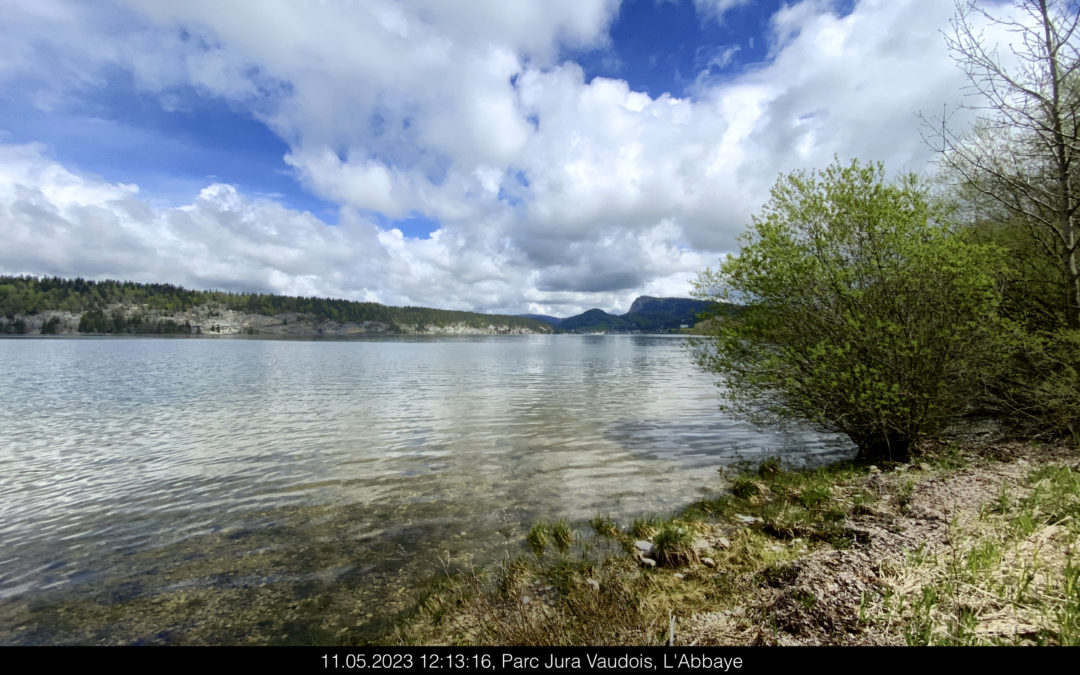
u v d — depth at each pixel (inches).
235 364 2453.2
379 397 1157.1
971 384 422.9
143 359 2849.4
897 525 265.4
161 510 406.6
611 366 2249.0
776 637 173.2
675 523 338.3
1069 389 360.5
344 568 295.3
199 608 254.1
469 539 332.5
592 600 227.3
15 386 1439.5
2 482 493.4
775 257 438.0
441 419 835.4
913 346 399.5
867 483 382.0
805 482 416.2
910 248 382.0
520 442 637.9
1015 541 212.8
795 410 483.5
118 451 628.1
